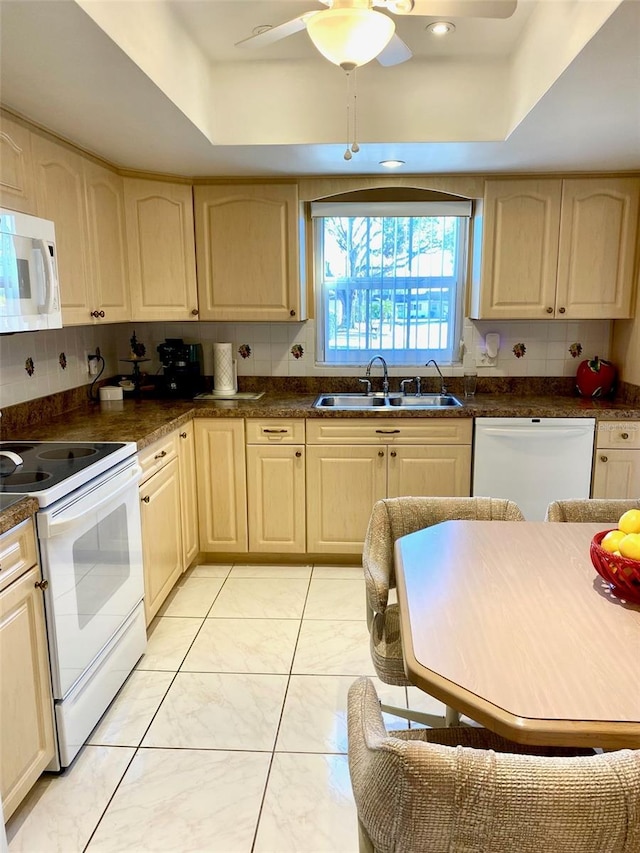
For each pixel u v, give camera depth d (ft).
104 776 6.17
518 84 7.98
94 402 11.30
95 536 6.73
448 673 3.64
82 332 10.87
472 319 12.21
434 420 10.64
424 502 6.75
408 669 3.75
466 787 2.75
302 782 6.07
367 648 8.48
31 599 5.63
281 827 5.54
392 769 2.89
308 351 12.52
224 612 9.54
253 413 10.67
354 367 12.55
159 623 9.21
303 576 10.88
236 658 8.26
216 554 11.47
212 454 10.88
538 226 10.91
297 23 5.21
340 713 7.10
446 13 4.98
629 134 8.41
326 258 12.30
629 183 10.68
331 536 11.12
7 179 6.88
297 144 8.81
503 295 11.17
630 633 4.09
